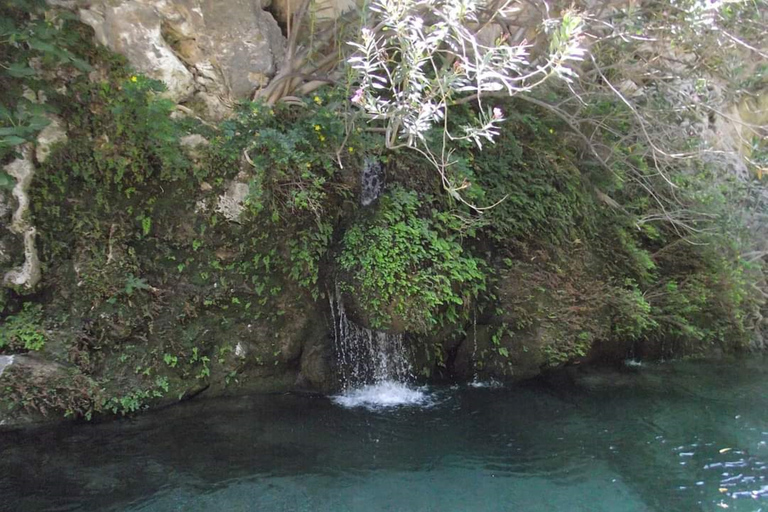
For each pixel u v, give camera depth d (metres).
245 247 6.04
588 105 7.16
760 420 5.82
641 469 4.68
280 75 6.50
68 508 3.85
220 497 4.06
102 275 5.46
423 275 5.96
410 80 4.17
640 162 8.26
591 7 6.61
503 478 4.48
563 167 7.82
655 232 8.34
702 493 4.29
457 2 3.72
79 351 5.27
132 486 4.16
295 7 7.20
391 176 6.75
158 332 5.68
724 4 5.86
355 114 5.68
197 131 5.77
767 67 7.20
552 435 5.36
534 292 6.97
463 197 6.70
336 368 6.41
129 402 5.38
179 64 5.97
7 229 5.27
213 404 5.80
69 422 5.14
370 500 4.10
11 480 4.18
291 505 3.99
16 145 5.19
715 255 8.65
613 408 6.12
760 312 9.68
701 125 9.59
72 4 5.55
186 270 5.91
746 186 9.65
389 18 3.98
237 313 6.10
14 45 5.20
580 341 7.06
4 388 4.91
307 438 5.13
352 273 5.99
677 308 8.02
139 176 5.64
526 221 7.09
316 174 6.21
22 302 5.36
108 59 5.62
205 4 6.23
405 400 6.24
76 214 5.52
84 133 5.54
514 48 4.13
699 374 7.58
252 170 5.98
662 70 7.28
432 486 4.32
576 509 4.04
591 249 7.89
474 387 6.75
